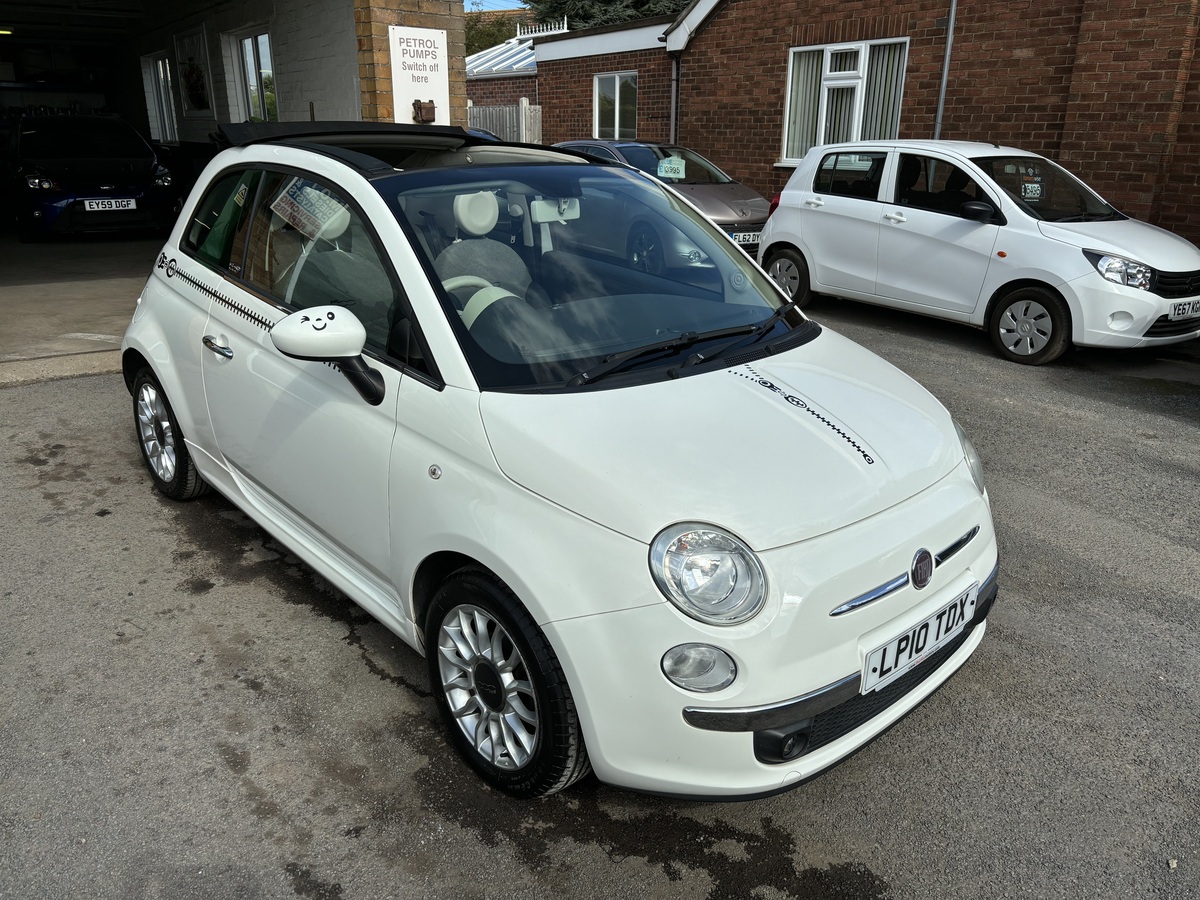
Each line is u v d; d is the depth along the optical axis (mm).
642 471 2139
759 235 10211
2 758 2557
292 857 2252
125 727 2705
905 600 2227
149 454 4262
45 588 3471
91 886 2145
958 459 2602
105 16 17344
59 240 12086
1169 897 2201
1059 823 2441
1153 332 6598
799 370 2729
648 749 2076
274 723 2746
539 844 2320
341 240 2865
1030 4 9781
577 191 3195
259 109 12531
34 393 5750
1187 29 8477
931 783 2586
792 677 2037
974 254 7238
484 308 2586
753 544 2039
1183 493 4648
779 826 2410
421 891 2166
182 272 3729
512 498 2223
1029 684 3059
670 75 14508
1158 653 3252
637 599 2010
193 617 3307
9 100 20234
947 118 10820
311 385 2873
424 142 3533
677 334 2781
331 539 2979
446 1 8070
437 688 2604
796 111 12586
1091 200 7570
